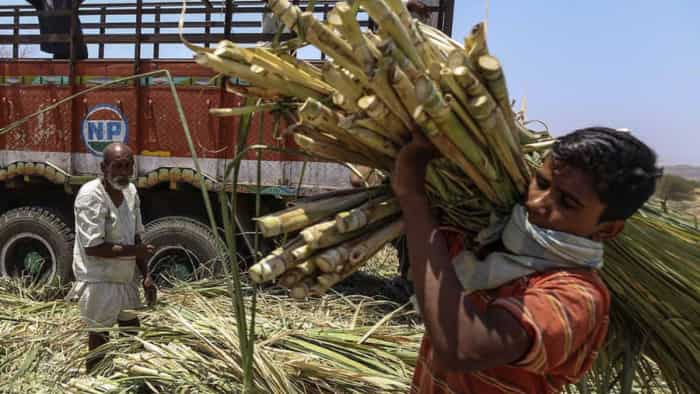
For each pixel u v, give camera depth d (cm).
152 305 362
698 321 168
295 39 133
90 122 511
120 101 502
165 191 518
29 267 543
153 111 495
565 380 124
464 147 114
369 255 132
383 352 268
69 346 341
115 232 329
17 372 290
